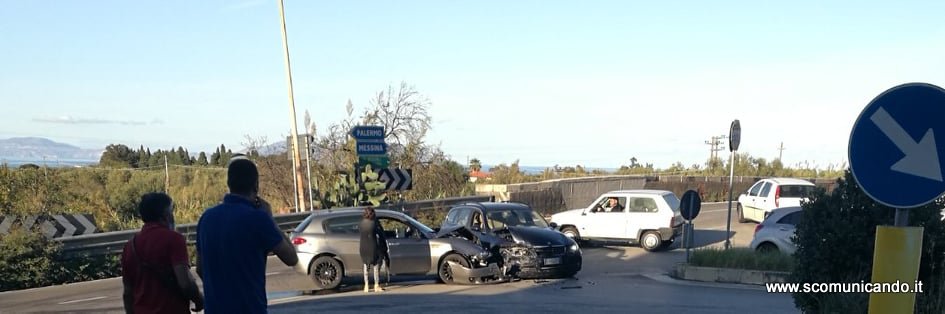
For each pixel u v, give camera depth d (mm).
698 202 13680
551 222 20219
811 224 6598
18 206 19734
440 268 13312
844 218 6348
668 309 9734
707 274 12820
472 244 13234
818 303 6438
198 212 23281
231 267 4004
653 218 18297
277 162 26078
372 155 22172
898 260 4379
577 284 12727
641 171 45594
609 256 17453
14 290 13125
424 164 27625
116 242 15586
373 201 21875
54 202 21297
